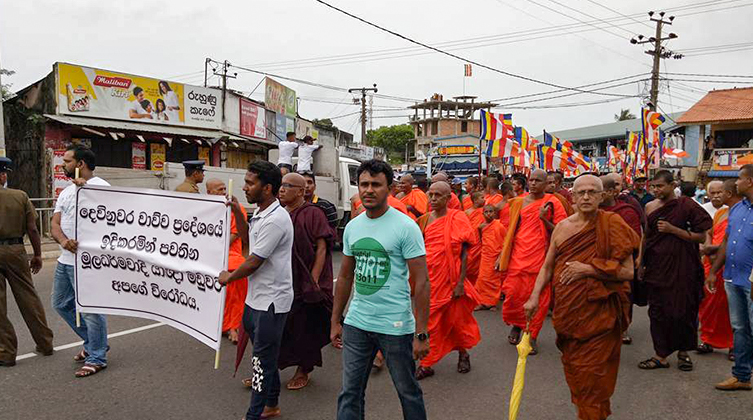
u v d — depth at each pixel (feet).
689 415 14.53
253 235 12.71
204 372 16.85
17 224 17.10
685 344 18.04
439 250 16.66
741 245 15.92
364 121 143.33
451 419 14.06
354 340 11.24
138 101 54.75
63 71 48.49
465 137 139.74
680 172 97.81
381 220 11.17
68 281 16.65
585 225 12.64
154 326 21.75
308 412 14.26
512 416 11.69
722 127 93.97
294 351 15.66
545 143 44.32
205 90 62.13
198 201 13.56
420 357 11.02
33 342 19.24
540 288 12.96
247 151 71.05
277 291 12.71
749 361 16.08
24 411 13.79
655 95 89.97
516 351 20.03
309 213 16.14
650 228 18.60
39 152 48.98
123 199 14.94
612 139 139.74
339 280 11.94
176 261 13.94
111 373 16.58
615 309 12.34
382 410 14.51
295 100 89.25
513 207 20.94
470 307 17.40
